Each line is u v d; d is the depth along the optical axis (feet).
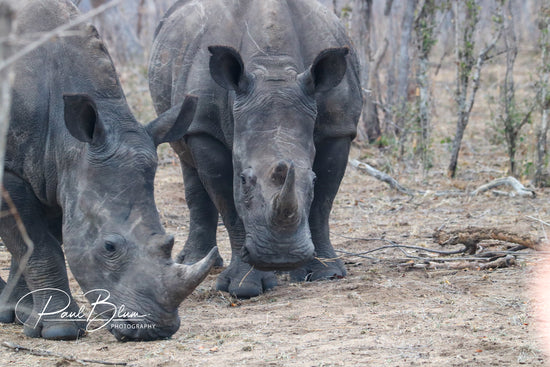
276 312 32.60
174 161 75.87
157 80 43.55
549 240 43.06
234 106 34.40
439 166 74.38
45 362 26.25
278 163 30.83
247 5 39.11
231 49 33.60
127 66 109.50
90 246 27.12
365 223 53.83
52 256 30.60
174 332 27.37
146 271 26.50
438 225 52.08
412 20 78.95
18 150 30.01
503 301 32.58
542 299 32.81
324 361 25.16
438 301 33.19
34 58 30.48
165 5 97.45
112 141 27.71
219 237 51.52
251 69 35.42
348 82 40.06
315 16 39.40
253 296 37.24
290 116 33.22
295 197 29.86
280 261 31.01
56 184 29.60
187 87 39.14
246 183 32.09
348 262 43.16
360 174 69.67
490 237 41.57
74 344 29.04
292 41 36.86
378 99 88.79
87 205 27.32
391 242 46.93
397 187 63.46
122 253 26.63
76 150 28.35
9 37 16.53
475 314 30.81
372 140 84.64
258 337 28.45
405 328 28.96
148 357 26.07
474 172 70.33
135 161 27.53
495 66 124.57
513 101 69.41
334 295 35.04
